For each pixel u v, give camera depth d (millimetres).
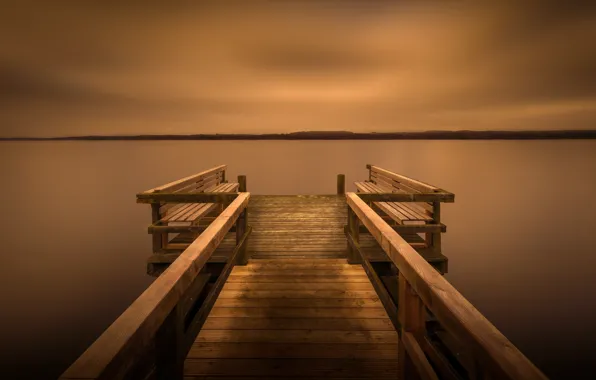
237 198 4754
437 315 1617
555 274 10555
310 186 21094
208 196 5387
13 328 8344
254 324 3256
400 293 2338
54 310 9016
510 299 9219
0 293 9734
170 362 1998
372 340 2979
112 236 13898
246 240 5020
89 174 31281
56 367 7035
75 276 10617
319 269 4789
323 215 8180
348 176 25719
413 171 29625
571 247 12594
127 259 11734
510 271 10758
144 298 1634
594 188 23016
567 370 6734
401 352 2332
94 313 8867
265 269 4793
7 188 24406
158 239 5562
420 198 5438
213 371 2568
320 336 3043
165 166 35281
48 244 13047
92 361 1165
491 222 15469
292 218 7949
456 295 1582
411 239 6164
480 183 24375
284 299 3805
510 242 13086
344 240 6559
